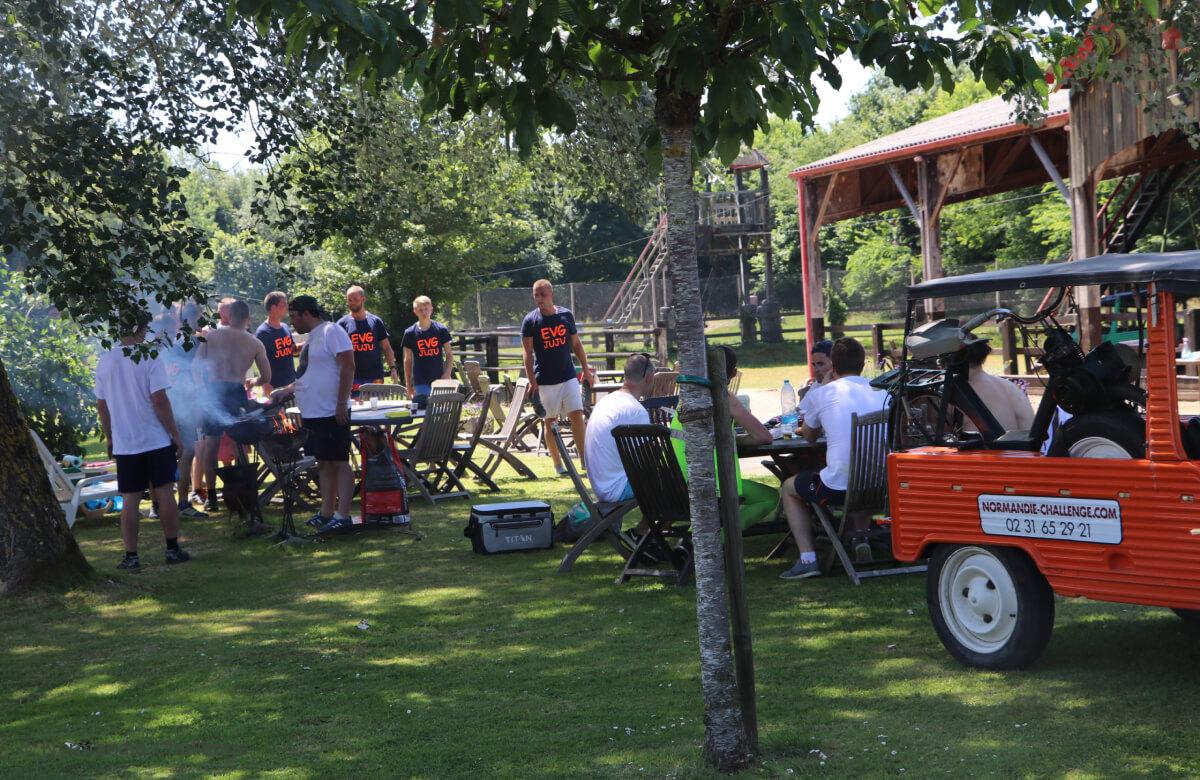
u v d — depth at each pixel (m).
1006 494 5.03
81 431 13.91
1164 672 4.97
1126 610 6.09
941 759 4.12
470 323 35.88
